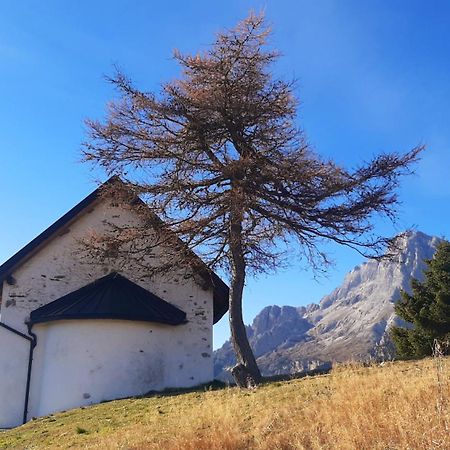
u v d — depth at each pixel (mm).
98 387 17156
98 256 17844
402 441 7727
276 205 15828
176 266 17625
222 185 16156
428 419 8078
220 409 10891
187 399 14148
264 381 15367
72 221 19484
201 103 15477
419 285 31375
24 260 18844
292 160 15531
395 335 31203
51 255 19156
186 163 16031
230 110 15641
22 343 18125
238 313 16125
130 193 16469
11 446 12688
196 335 19641
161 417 12219
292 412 10234
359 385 10727
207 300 20172
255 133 16078
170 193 15922
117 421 12859
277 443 8844
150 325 18469
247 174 15430
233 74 16125
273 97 16062
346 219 15914
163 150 16188
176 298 19891
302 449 8281
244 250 16344
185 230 15922
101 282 19078
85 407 16047
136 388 17609
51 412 17031
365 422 8594
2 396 17578
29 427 14672
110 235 17516
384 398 9641
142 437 10477
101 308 17703
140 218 17188
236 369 15422
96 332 17641
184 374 19047
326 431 8766
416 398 9180
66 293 18922
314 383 12531
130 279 19625
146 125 16234
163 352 18609
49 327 18141
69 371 17266
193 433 9914
